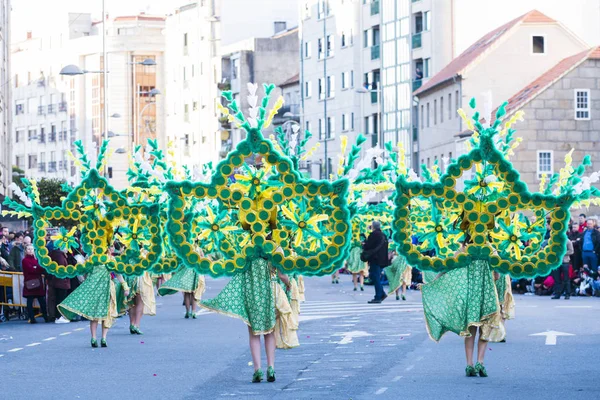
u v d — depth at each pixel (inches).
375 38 4151.1
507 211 665.0
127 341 886.4
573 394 565.3
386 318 1071.6
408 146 3809.1
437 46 3659.0
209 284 1958.7
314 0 4591.5
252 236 623.8
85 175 850.8
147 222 847.1
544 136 2805.1
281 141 778.8
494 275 667.4
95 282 846.5
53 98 6589.6
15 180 4466.0
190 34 5649.6
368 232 1576.0
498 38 3159.5
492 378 627.8
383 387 596.4
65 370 703.7
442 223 651.5
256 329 618.5
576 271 1418.6
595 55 2822.3
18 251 1305.4
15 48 7066.9
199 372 676.7
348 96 4328.3
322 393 577.0
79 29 6663.4
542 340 828.6
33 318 1156.5
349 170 653.3
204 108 5492.1
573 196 642.2
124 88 6186.0
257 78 5059.1
